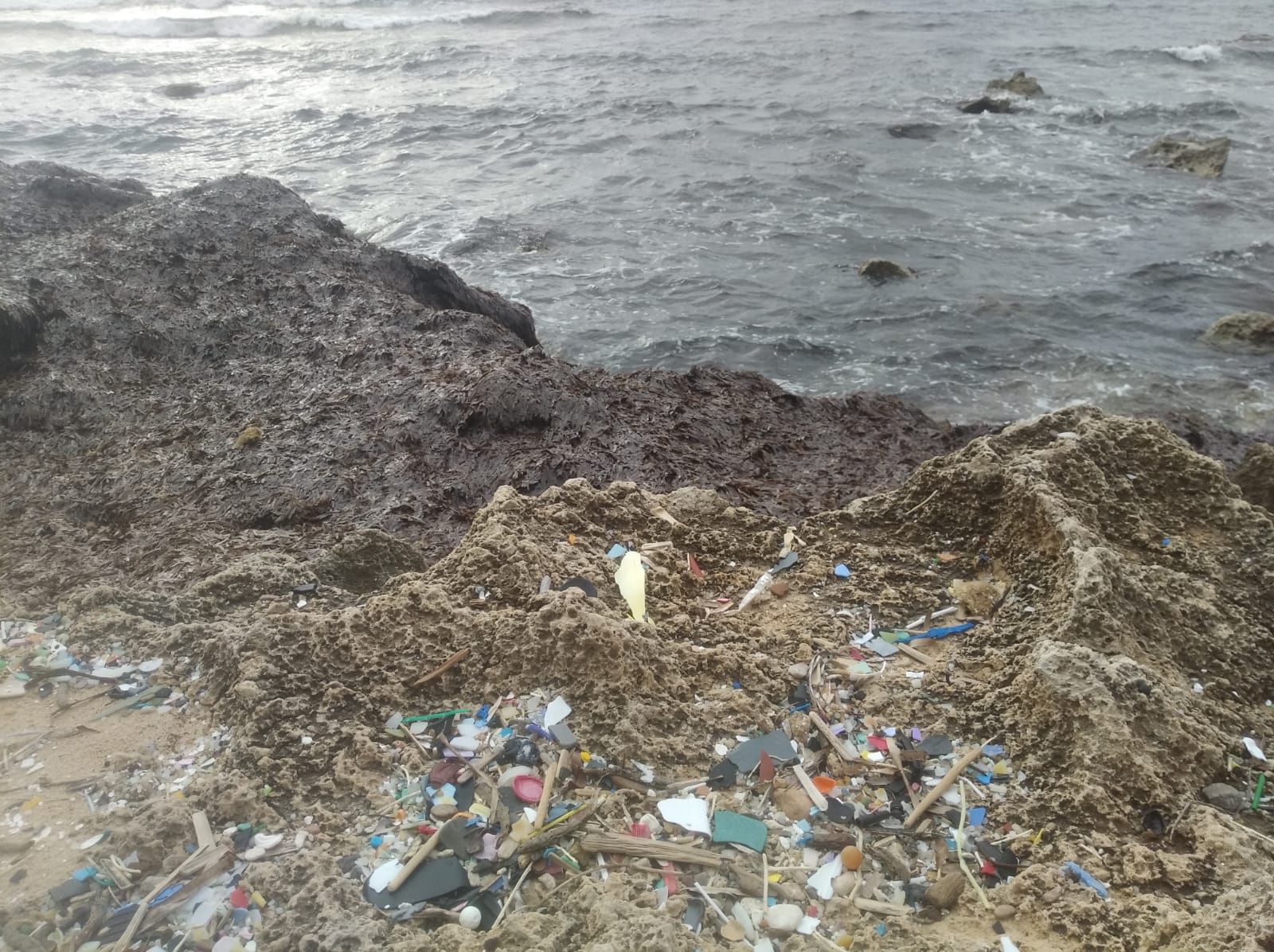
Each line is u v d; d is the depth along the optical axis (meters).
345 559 4.28
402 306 7.27
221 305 7.27
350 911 2.39
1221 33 30.22
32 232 8.23
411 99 22.25
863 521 4.28
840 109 21.00
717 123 19.89
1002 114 20.61
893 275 12.48
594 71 25.70
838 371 10.33
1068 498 3.90
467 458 5.70
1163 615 3.52
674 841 2.64
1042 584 3.64
